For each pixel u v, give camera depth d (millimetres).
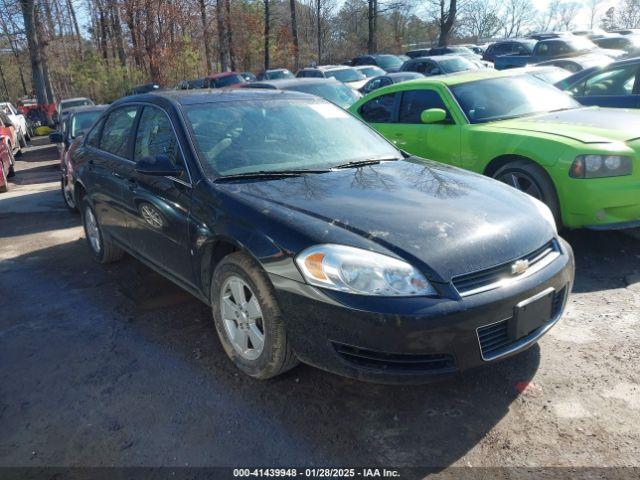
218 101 4023
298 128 4008
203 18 28344
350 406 2863
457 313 2486
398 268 2523
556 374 3057
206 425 2756
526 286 2703
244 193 3160
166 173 3480
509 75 6398
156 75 25438
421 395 2930
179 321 3963
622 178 4516
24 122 23172
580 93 7633
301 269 2641
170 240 3682
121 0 25188
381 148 4141
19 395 3117
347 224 2750
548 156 4730
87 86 27094
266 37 35438
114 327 3922
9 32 26938
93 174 4852
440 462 2445
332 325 2568
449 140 5750
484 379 3045
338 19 49844
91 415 2885
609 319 3656
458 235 2719
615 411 2725
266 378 3068
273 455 2525
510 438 2570
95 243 5344
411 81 6520
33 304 4449
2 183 10625
